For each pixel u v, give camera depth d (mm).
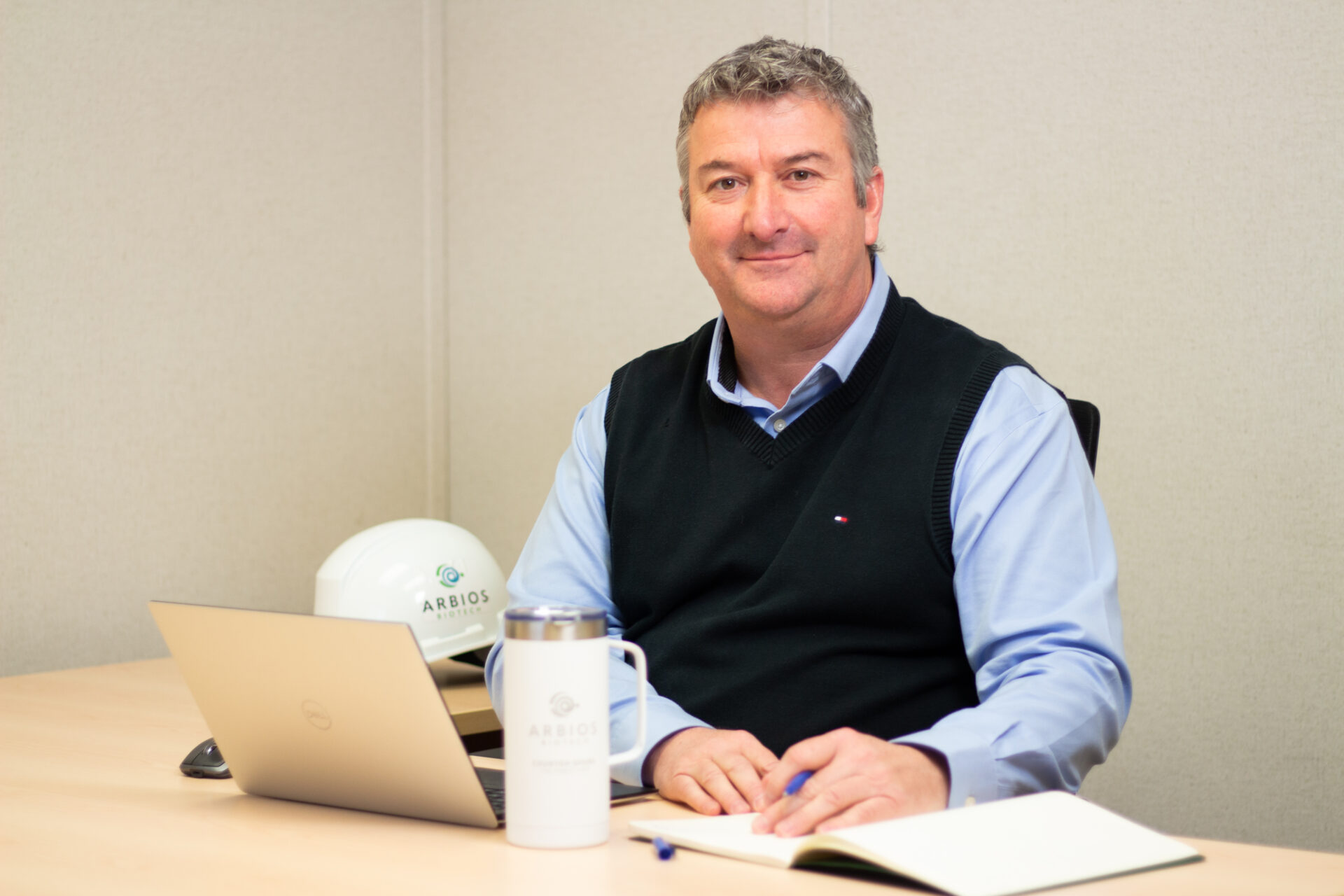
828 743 900
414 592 1791
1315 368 1893
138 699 1574
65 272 2010
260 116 2348
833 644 1254
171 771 1155
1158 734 2035
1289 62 1904
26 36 1948
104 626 2078
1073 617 1126
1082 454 1285
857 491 1271
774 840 841
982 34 2164
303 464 2441
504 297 2705
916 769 897
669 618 1390
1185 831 2010
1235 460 1960
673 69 2475
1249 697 1955
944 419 1264
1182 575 2010
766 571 1301
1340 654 1878
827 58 1385
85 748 1268
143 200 2131
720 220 1337
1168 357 2012
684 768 1005
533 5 2650
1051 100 2104
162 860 836
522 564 1527
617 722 1099
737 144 1326
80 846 878
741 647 1288
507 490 2709
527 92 2662
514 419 2695
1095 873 759
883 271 1435
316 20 2463
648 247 2510
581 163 2594
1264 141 1927
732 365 1429
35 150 1962
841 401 1318
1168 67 2002
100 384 2066
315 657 883
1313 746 1902
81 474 2037
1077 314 2088
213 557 2260
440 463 2762
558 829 847
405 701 857
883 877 772
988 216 2166
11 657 1938
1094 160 2066
